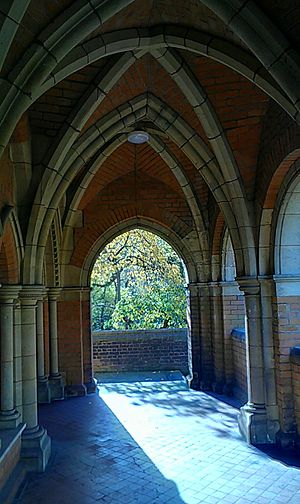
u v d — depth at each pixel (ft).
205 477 16.25
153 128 26.40
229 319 30.12
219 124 19.15
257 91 17.90
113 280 56.44
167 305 52.54
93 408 26.96
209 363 31.83
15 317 18.28
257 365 20.07
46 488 15.75
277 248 19.21
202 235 31.40
